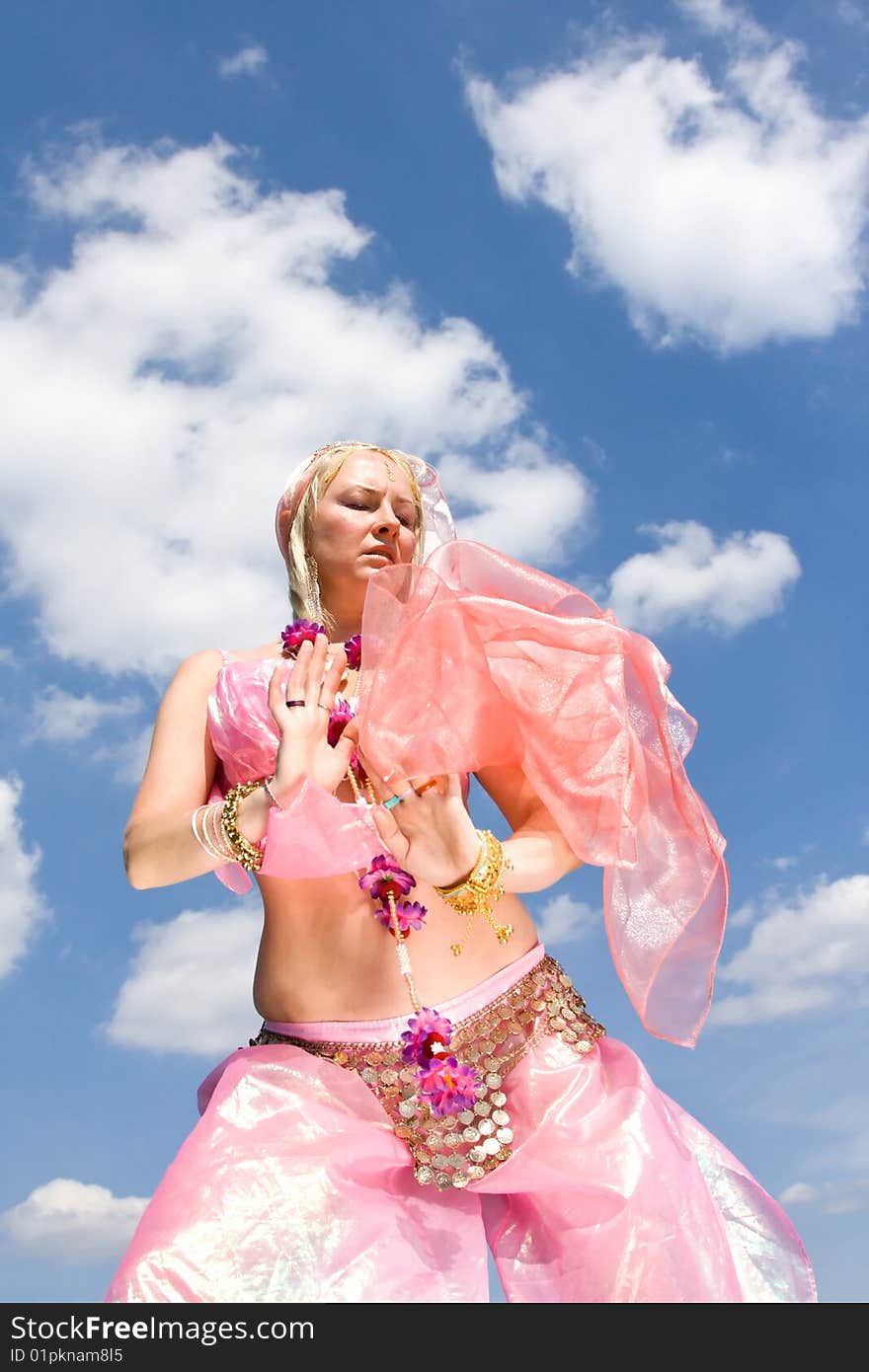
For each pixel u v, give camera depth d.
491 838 2.85
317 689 2.96
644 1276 2.79
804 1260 3.10
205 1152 2.84
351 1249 2.72
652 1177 2.90
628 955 3.16
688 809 3.16
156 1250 2.65
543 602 3.24
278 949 3.17
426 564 3.09
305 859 2.92
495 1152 2.97
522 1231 3.03
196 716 3.37
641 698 3.26
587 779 3.02
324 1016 3.10
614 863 2.98
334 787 2.91
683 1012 3.15
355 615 3.73
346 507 3.68
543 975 3.23
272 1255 2.66
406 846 2.85
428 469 4.06
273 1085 2.98
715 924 3.15
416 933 3.10
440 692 2.88
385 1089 3.02
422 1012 2.93
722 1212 3.15
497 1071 3.07
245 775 3.27
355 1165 2.87
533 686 3.06
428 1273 2.79
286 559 3.83
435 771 2.80
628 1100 3.07
